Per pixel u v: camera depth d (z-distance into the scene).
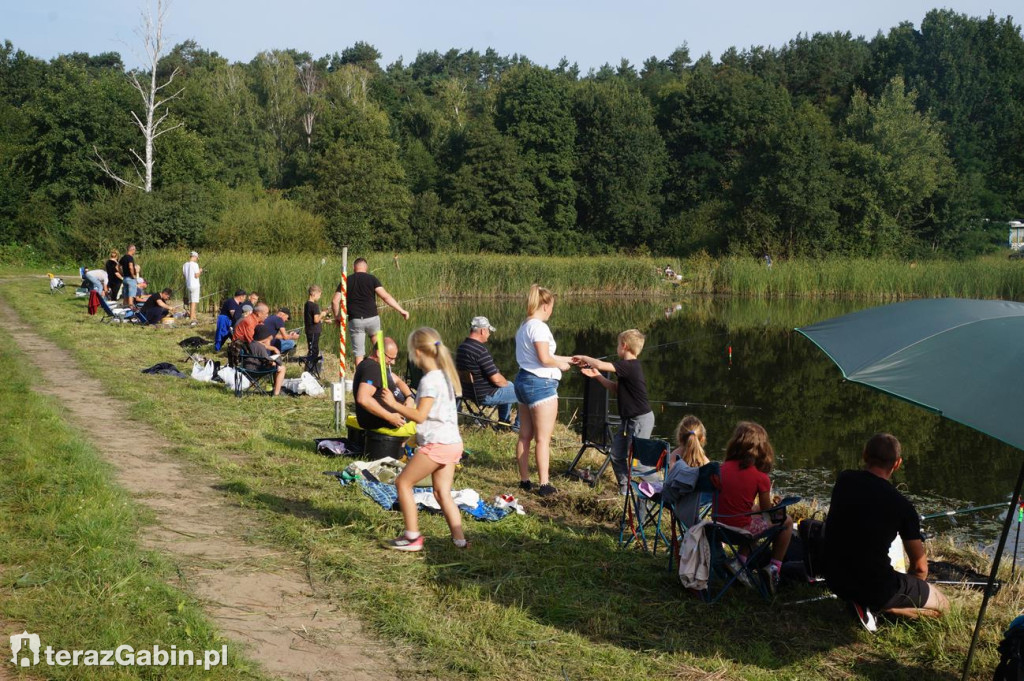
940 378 4.06
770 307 36.38
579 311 34.09
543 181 68.56
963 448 11.73
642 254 67.69
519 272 40.31
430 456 5.86
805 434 12.33
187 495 6.89
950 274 40.56
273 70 83.56
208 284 26.84
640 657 4.67
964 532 8.30
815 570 5.64
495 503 7.25
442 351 5.89
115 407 10.37
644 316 31.94
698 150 78.62
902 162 60.66
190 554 5.57
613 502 7.57
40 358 13.84
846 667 4.67
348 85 81.62
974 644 4.42
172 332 18.17
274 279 26.84
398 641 4.62
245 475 7.62
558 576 5.73
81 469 6.86
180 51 108.12
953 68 74.56
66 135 50.94
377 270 35.19
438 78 119.94
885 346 4.39
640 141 71.50
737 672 4.54
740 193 61.66
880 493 5.01
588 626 5.00
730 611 5.29
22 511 5.78
